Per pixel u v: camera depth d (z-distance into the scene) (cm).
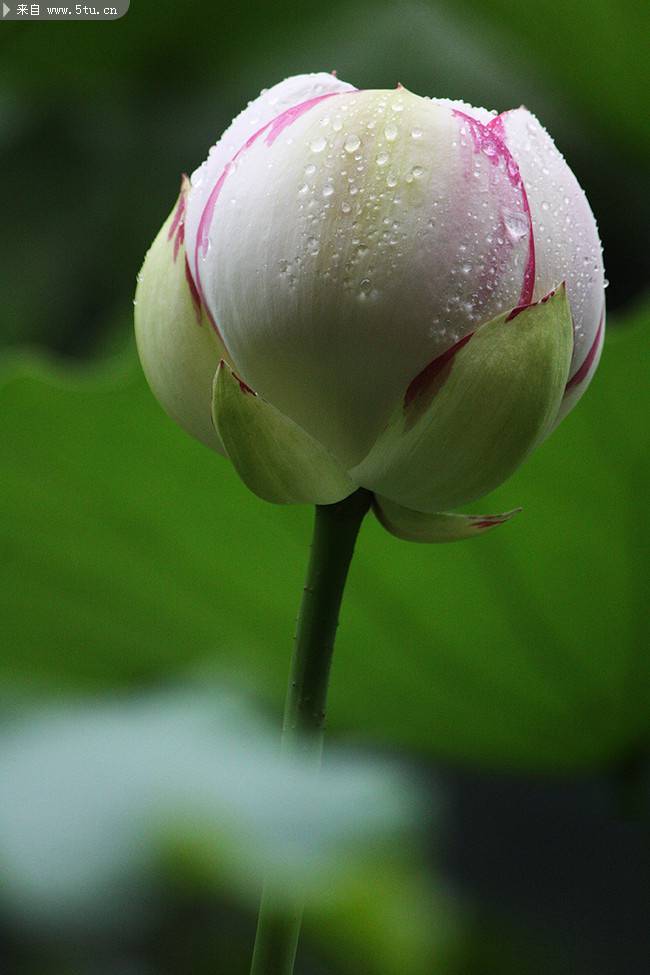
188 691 41
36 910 26
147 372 59
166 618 71
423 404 55
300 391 56
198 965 69
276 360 56
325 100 56
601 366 67
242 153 56
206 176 57
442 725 73
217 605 70
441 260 55
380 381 55
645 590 69
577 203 57
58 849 28
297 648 57
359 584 70
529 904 90
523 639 70
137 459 68
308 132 55
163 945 68
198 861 31
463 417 55
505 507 69
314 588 57
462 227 55
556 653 70
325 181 55
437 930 65
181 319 57
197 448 68
